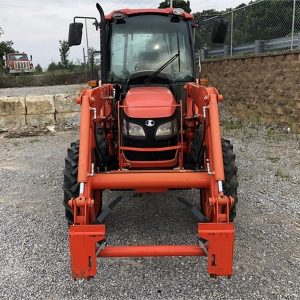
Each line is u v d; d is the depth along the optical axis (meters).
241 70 11.52
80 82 31.09
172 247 3.14
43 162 7.38
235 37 12.98
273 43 10.62
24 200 5.43
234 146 8.03
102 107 4.35
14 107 10.44
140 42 4.99
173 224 4.52
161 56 4.98
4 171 6.86
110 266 3.69
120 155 4.13
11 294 3.28
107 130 4.52
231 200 3.24
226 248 3.03
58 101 10.66
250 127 9.99
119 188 3.52
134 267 3.66
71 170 4.04
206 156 3.80
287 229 4.32
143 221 4.61
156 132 3.98
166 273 3.55
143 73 4.88
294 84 9.12
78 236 3.04
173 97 4.33
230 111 12.39
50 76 31.09
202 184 3.49
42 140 9.41
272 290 3.25
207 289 3.30
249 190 5.51
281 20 10.61
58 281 3.46
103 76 5.00
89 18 4.93
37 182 6.21
